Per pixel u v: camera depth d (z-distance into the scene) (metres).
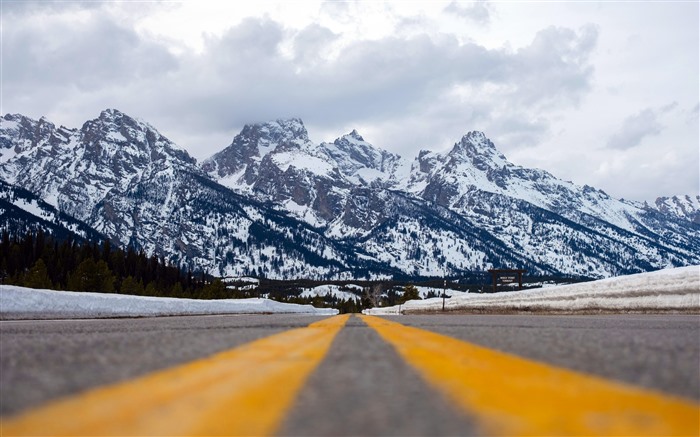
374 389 2.51
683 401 2.21
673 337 5.68
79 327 9.55
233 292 132.75
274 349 4.51
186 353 4.16
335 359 3.78
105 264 70.81
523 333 6.41
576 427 1.73
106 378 2.86
